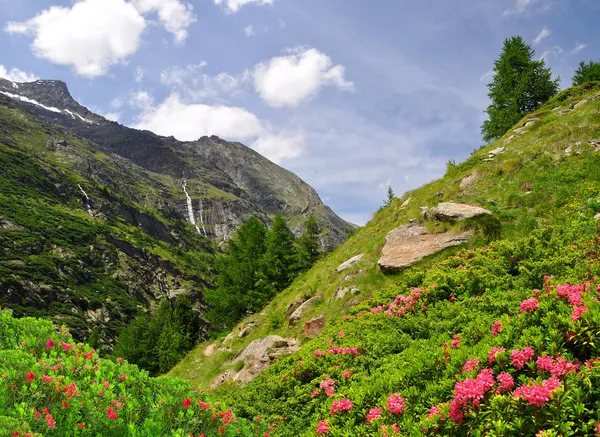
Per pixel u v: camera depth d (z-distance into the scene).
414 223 17.19
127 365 7.82
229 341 23.05
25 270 118.06
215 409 6.66
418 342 9.09
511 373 5.43
